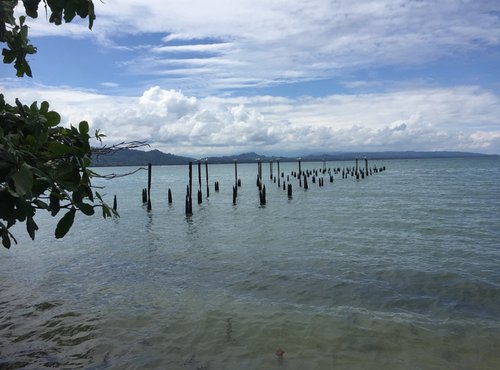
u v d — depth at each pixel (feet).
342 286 36.22
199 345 24.67
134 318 29.19
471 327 26.84
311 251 51.19
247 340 25.18
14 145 9.22
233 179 298.35
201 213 100.17
